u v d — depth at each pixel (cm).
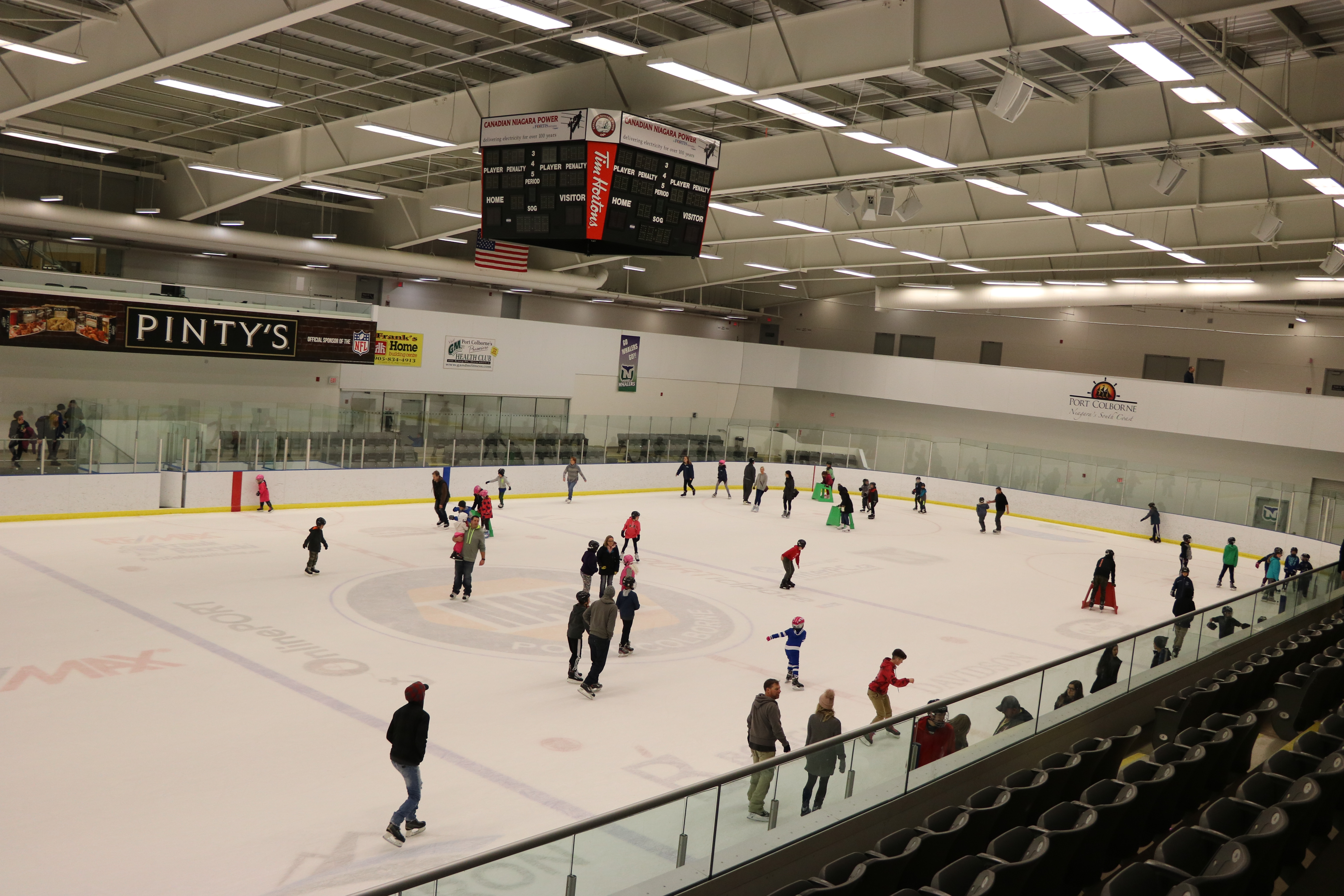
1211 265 2948
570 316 4438
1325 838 763
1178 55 1544
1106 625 2055
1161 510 3547
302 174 2323
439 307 3909
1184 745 900
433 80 1958
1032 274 3844
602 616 1370
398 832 910
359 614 1692
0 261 2803
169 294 2792
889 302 4369
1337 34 1420
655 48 1656
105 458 2342
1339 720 968
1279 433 3559
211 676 1331
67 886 795
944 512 3862
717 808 686
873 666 1628
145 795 971
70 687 1245
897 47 1376
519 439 3231
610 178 1680
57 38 1570
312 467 2727
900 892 613
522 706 1318
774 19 1433
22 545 1989
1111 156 1911
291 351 3055
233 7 1345
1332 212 2348
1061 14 973
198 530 2292
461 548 1850
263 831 916
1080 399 4062
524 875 561
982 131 1852
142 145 2369
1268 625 1516
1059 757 897
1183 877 600
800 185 2181
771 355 4875
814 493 3850
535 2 1515
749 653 1656
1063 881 705
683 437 3809
